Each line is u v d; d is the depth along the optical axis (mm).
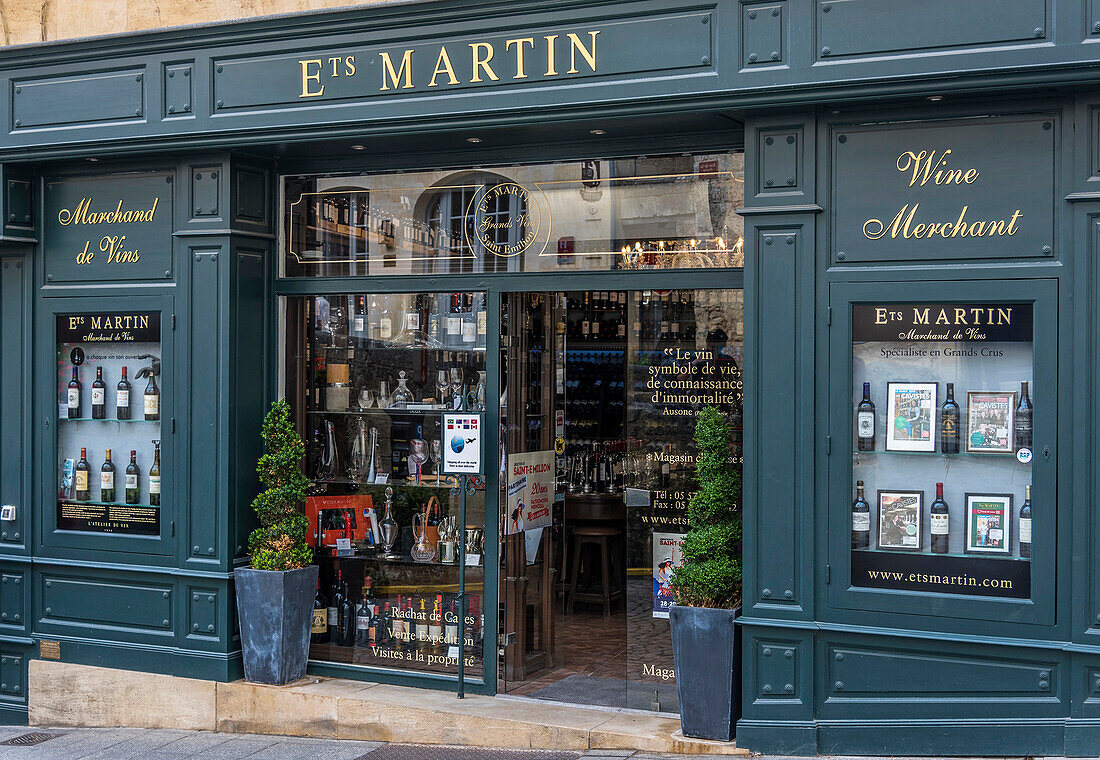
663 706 6406
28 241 7484
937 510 5465
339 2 6797
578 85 5988
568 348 7914
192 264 7055
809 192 5605
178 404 7090
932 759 5418
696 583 5789
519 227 6730
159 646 7141
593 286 6520
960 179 5371
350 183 7172
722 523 5906
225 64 6801
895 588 5508
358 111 6477
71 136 7145
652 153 6375
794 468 5645
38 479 7551
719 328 6266
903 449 5531
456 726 6363
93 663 7324
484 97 6195
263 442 7203
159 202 7188
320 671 7160
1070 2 5020
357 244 7164
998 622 5309
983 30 5160
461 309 6938
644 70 5832
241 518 7055
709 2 5680
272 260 7293
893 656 5496
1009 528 5348
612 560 8344
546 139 6551
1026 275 5254
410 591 7070
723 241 6211
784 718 5641
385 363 7176
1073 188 5176
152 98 6977
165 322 7145
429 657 6988
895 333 5508
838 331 5582
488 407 6801
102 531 7371
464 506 6594
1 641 7582
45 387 7527
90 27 7461
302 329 7379
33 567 7531
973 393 5430
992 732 5309
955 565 5410
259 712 6824
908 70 5270
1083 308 5148
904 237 5469
